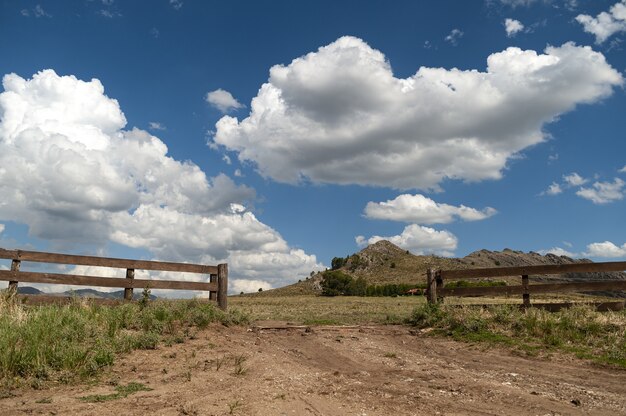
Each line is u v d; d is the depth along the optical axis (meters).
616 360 9.02
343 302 39.97
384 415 5.75
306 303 38.97
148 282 13.67
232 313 13.97
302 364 8.97
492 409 6.06
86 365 7.60
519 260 131.88
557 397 6.69
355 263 135.88
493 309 13.27
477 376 8.05
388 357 9.84
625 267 13.41
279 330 13.37
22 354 7.34
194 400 6.15
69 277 12.84
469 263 126.44
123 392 6.52
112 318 10.59
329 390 6.94
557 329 11.24
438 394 6.80
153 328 10.77
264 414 5.63
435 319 13.65
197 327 11.64
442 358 9.78
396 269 127.00
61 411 5.58
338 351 10.42
